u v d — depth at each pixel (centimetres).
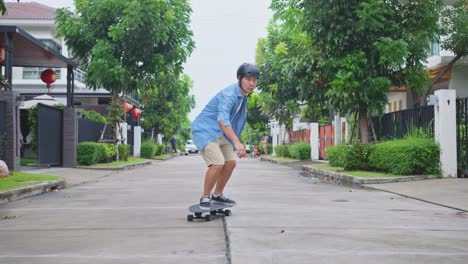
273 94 2895
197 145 599
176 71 2308
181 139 7538
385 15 1459
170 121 4128
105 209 723
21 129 2438
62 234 511
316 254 406
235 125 625
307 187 1118
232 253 409
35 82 3369
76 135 1928
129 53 2136
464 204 766
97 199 875
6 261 393
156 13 2067
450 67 1731
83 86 3606
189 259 393
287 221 581
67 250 432
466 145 1225
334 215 638
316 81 1678
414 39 1431
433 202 807
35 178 1122
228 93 595
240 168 2134
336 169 1576
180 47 2244
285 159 2927
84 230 535
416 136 1321
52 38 3400
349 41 1454
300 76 1773
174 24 2195
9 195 855
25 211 709
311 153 2664
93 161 1966
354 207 734
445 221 593
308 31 1505
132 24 2048
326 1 1452
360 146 1460
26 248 442
